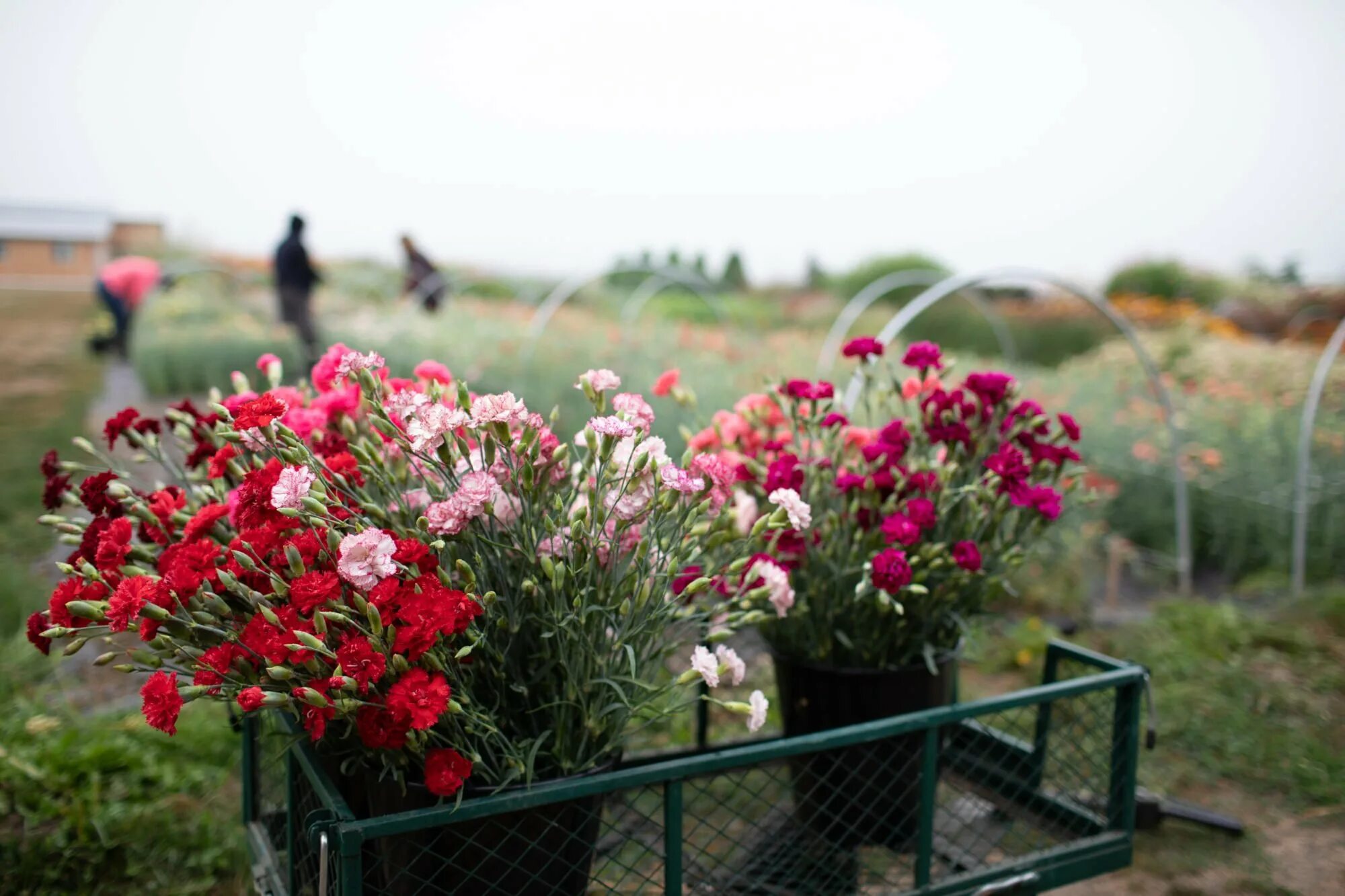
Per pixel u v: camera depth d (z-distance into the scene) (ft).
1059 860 5.78
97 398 27.78
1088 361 29.12
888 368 6.61
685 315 55.42
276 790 5.56
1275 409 18.51
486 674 4.54
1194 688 10.55
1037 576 13.74
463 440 4.36
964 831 6.54
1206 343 28.66
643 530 4.71
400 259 84.58
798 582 6.35
